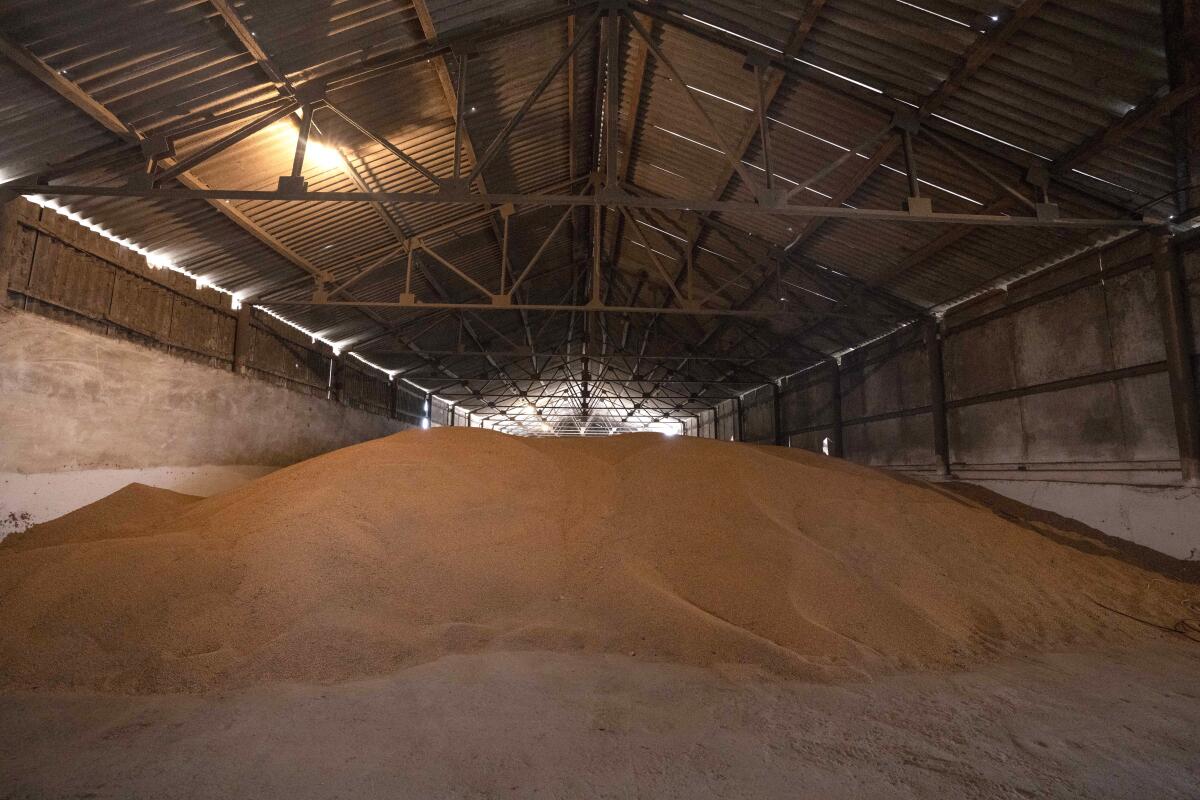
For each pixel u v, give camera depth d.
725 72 9.19
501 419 34.94
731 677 4.07
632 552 5.93
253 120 8.17
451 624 4.75
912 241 11.20
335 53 7.66
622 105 11.41
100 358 8.62
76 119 6.96
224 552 5.24
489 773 2.77
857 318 13.62
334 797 2.55
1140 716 3.59
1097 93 6.93
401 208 12.07
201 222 9.81
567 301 21.80
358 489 6.34
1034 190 8.41
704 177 12.13
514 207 13.66
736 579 5.41
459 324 19.17
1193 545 7.59
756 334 19.19
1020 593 6.03
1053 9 6.28
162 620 4.48
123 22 6.12
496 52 8.95
